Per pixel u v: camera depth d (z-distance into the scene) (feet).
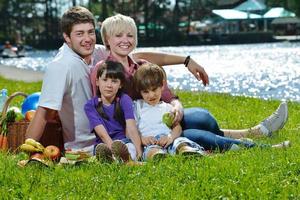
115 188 28.89
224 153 35.04
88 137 37.04
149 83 35.73
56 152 34.24
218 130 38.45
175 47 338.54
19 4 404.16
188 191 28.14
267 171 30.81
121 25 37.22
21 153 36.11
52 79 36.01
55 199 27.73
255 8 413.18
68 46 37.40
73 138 37.14
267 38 361.92
